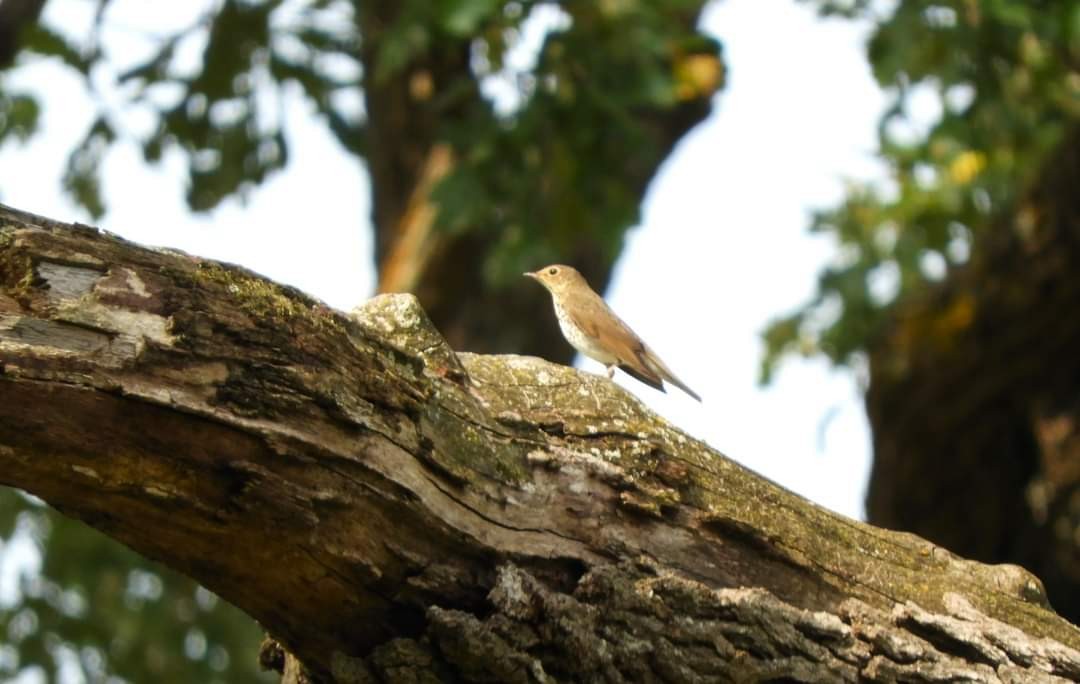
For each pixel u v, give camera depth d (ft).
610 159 45.09
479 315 51.52
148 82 50.24
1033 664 21.86
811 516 22.04
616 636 19.31
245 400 16.97
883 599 21.83
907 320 49.67
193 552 17.83
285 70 51.03
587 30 44.14
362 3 49.52
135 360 16.33
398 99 51.72
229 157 51.03
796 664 20.38
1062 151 45.65
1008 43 45.52
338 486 17.70
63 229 16.42
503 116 44.75
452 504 18.74
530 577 18.89
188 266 17.03
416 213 51.78
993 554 49.39
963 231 54.49
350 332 18.24
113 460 16.47
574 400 21.01
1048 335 46.11
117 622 54.95
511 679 18.63
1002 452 48.19
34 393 15.76
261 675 57.11
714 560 20.75
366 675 18.98
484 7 41.68
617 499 20.13
